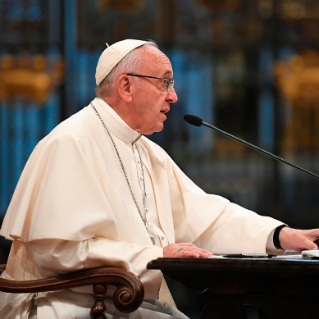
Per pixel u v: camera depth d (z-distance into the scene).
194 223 12.66
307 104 32.91
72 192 10.27
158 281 10.01
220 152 32.50
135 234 11.03
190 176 32.16
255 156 32.59
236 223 12.51
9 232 10.31
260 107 33.03
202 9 32.28
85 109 12.04
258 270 8.30
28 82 30.42
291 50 32.84
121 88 11.80
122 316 10.10
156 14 31.84
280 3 32.69
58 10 30.84
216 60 32.66
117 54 11.89
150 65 11.78
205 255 9.46
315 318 8.62
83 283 9.60
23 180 10.99
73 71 30.91
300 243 11.61
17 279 10.69
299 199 32.59
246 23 32.56
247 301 8.77
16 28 30.66
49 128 30.81
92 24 31.28
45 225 9.91
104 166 11.17
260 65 32.97
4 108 30.52
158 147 13.43
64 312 9.91
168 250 9.91
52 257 9.88
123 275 9.36
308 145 33.06
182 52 32.44
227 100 32.97
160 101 11.84
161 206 12.39
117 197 11.06
